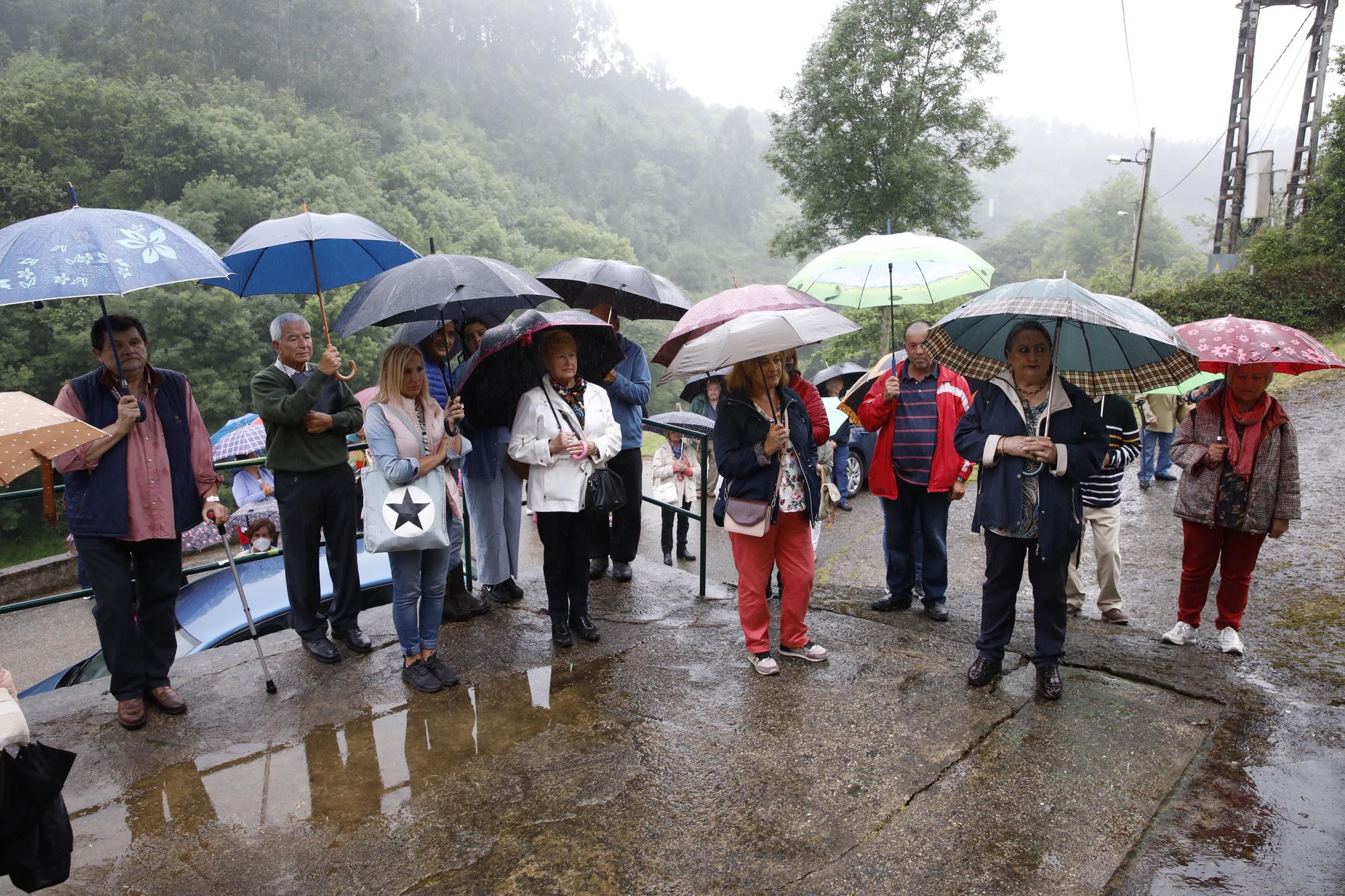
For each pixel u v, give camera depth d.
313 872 2.47
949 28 19.97
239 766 3.04
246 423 8.03
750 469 3.49
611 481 3.80
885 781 2.84
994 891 2.29
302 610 3.88
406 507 3.40
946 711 3.31
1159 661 3.79
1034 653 3.58
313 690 3.62
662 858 2.48
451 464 3.92
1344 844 2.43
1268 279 18.78
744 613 3.72
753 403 3.54
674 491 7.75
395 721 3.35
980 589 5.95
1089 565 5.91
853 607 4.81
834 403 9.52
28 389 33.50
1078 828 2.55
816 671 3.72
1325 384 11.88
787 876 2.38
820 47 20.94
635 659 3.89
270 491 7.83
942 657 3.84
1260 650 4.00
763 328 3.23
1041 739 3.08
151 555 3.41
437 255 3.59
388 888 2.39
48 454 1.93
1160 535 6.71
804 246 22.53
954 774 2.87
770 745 3.10
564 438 3.65
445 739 3.21
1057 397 3.27
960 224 21.17
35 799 1.75
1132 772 2.84
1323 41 20.55
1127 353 3.29
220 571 5.58
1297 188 21.50
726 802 2.75
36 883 1.80
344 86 97.62
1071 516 3.29
